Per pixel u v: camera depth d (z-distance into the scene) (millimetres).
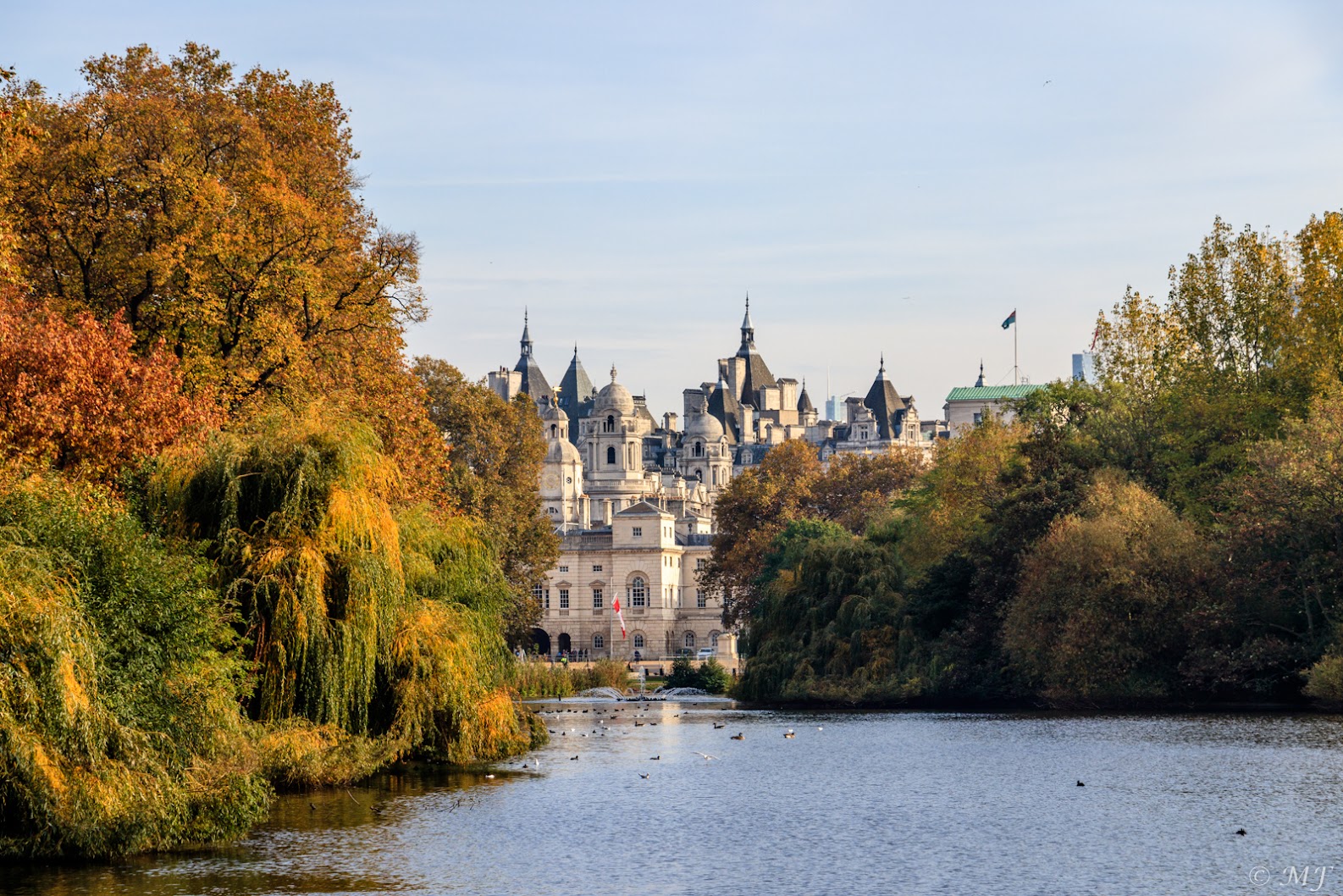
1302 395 93625
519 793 50656
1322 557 79812
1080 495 91562
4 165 48719
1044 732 71250
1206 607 80438
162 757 38344
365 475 48406
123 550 38688
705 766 59031
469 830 43375
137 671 38000
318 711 46062
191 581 41219
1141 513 84188
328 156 70125
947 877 37562
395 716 51062
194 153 62406
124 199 60844
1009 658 89938
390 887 36312
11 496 37750
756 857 40000
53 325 47062
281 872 37375
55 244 59750
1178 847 40750
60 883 35438
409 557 52906
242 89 67875
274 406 53594
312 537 46375
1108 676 81500
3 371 44875
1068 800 48719
